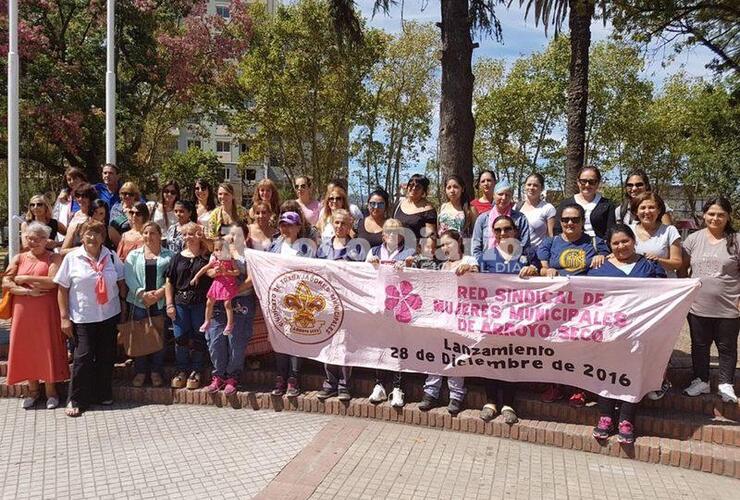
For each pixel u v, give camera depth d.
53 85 15.37
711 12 10.45
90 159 18.05
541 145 29.14
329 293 5.46
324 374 5.88
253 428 5.10
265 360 6.31
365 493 3.96
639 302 4.70
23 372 5.55
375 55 23.81
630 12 10.41
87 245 5.54
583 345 4.83
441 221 6.35
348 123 25.78
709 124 20.91
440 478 4.19
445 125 8.92
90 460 4.47
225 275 5.55
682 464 4.43
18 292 5.55
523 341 5.00
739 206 19.36
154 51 18.27
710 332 5.04
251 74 23.83
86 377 5.50
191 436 4.92
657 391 5.07
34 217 6.37
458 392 5.18
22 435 4.96
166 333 6.07
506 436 4.91
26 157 17.86
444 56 8.94
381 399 5.37
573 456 4.61
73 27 17.62
